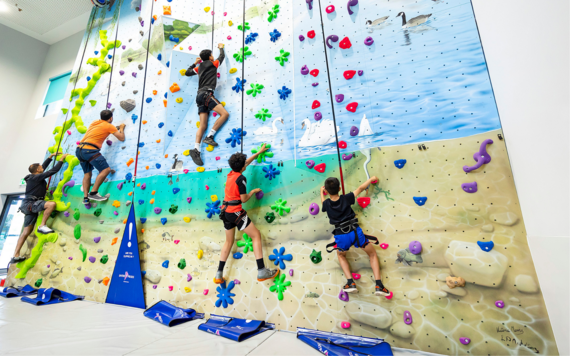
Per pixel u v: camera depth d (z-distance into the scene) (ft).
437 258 5.96
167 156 10.47
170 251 9.26
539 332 4.90
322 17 8.87
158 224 9.78
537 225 5.06
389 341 5.94
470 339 5.35
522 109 5.33
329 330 6.52
